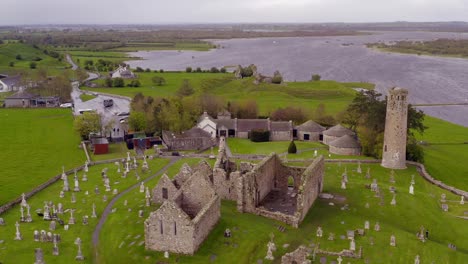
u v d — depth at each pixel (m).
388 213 93.31
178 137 152.88
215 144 155.88
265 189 100.12
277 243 78.31
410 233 83.88
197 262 71.56
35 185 114.00
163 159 134.88
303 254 68.06
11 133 173.25
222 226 82.75
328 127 175.25
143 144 154.38
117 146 155.50
